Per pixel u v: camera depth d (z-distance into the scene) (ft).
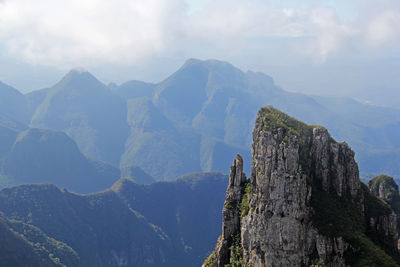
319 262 485.15
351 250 485.56
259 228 511.40
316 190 525.34
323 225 496.64
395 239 548.72
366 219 550.36
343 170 545.03
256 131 549.95
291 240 493.77
